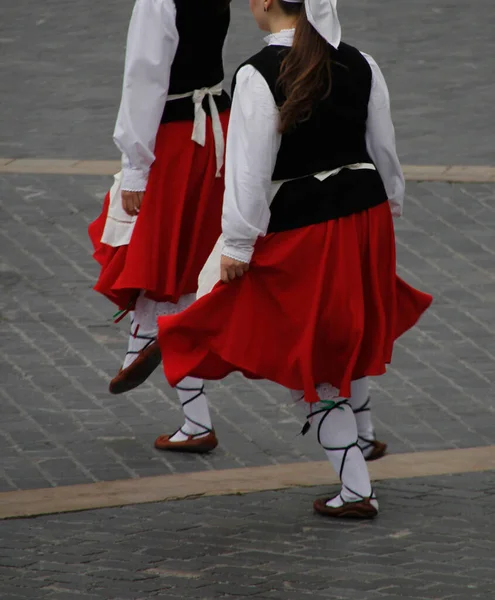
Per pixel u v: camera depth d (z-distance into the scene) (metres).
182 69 12.91
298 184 11.04
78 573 10.70
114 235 13.34
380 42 30.45
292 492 12.45
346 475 11.73
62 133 24.78
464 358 15.86
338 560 10.93
